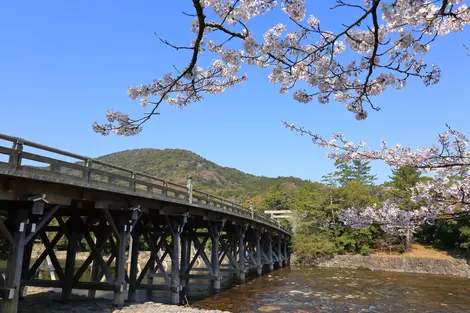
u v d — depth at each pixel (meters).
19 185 7.20
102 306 10.81
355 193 37.47
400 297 17.44
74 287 11.26
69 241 11.44
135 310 10.41
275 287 19.73
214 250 17.69
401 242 36.09
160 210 12.61
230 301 15.27
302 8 4.20
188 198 14.21
